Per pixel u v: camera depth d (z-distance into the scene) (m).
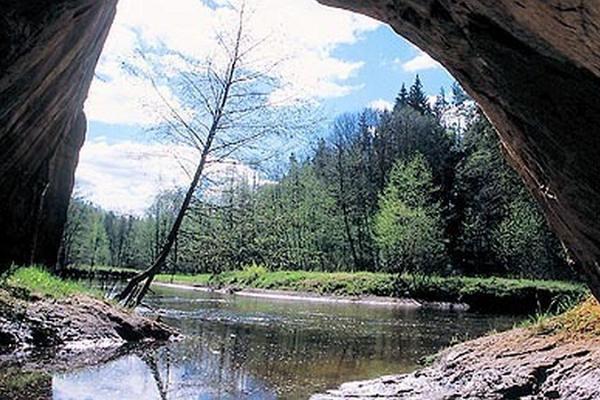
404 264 51.00
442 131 68.69
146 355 12.91
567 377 9.33
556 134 6.94
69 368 10.80
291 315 26.62
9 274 14.51
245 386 10.34
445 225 58.12
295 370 12.16
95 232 66.56
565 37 5.64
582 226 7.66
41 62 10.30
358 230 67.12
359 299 44.12
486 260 55.72
